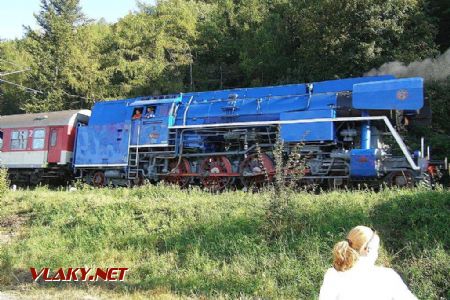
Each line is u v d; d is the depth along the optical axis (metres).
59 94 39.56
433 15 28.97
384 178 15.45
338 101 16.59
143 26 41.50
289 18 32.62
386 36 26.44
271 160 17.53
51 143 23.97
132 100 21.77
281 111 17.64
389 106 15.41
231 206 13.23
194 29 41.62
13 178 25.47
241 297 8.55
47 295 9.02
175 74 38.09
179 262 10.80
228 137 18.33
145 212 13.97
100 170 22.36
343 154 15.84
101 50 44.59
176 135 19.73
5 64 47.97
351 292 4.10
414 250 9.47
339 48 26.69
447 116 23.23
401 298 4.04
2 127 25.69
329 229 10.53
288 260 9.67
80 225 13.92
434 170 15.46
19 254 12.21
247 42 35.25
